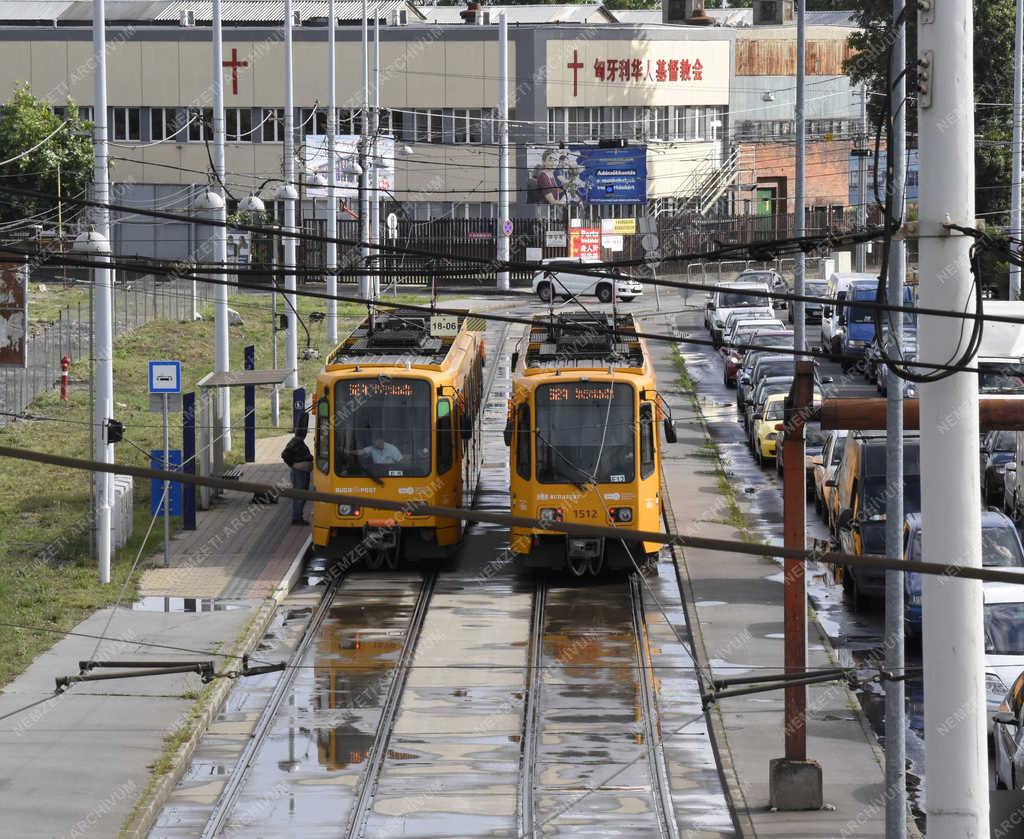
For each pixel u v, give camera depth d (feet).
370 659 214.07
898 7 123.44
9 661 203.72
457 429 273.33
